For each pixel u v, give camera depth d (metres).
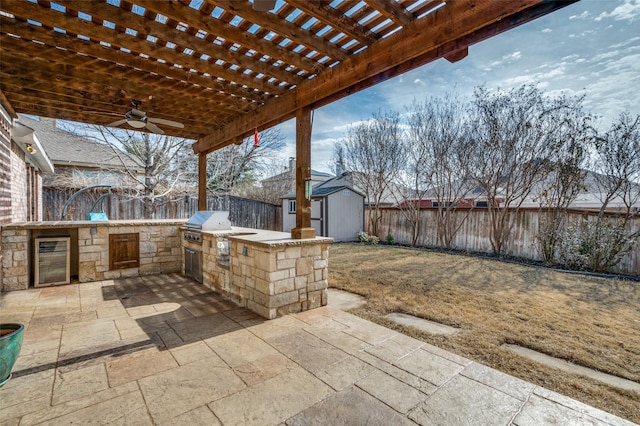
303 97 3.86
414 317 3.72
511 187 8.27
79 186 9.95
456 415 1.90
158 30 2.84
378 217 12.03
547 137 7.41
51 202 9.63
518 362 2.62
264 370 2.42
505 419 1.86
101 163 11.02
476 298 4.44
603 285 5.24
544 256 7.20
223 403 2.01
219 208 12.27
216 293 4.59
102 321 3.45
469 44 2.41
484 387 2.20
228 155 13.65
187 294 4.54
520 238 8.08
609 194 6.60
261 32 3.00
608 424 1.83
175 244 6.08
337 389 2.17
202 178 6.66
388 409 1.95
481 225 9.00
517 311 3.89
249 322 3.44
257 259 3.73
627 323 3.50
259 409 1.95
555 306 4.09
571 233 6.89
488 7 2.13
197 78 3.82
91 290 4.71
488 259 7.80
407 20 2.57
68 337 3.02
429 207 10.57
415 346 2.86
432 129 9.88
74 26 2.71
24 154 7.02
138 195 9.59
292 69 3.74
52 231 5.25
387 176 11.55
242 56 3.37
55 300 4.19
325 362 2.55
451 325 3.45
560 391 2.21
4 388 2.15
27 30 2.84
